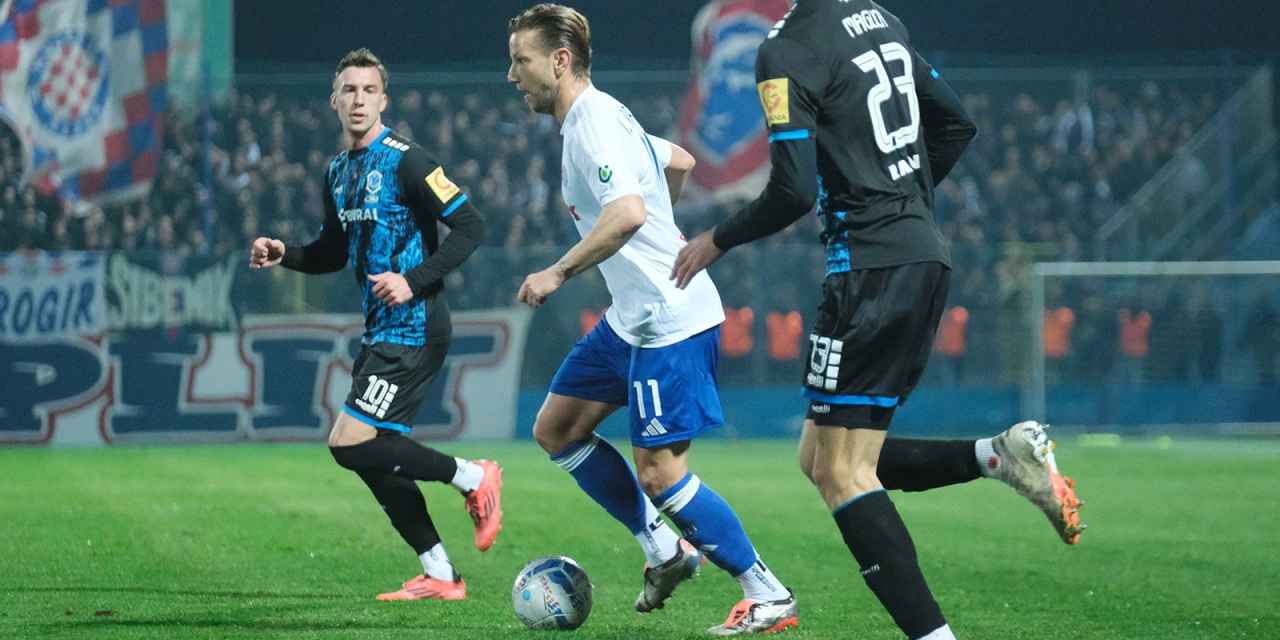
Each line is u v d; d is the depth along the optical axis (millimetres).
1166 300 47625
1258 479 32094
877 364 11086
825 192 11352
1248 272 47688
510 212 51438
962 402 47062
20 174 45250
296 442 43406
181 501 25906
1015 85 57750
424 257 15969
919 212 11312
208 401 43094
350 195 15984
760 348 46375
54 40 42094
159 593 15477
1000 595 16281
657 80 49750
